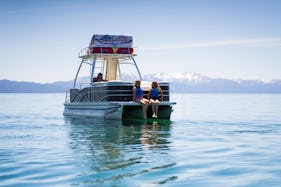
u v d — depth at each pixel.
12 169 8.06
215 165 8.39
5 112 31.22
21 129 16.33
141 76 23.28
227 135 13.98
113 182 6.93
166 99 20.52
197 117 24.17
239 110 34.84
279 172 7.70
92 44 22.73
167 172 7.71
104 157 9.41
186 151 10.30
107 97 19.92
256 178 7.21
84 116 22.91
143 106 19.67
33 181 7.04
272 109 37.16
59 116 25.02
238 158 9.23
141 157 9.37
